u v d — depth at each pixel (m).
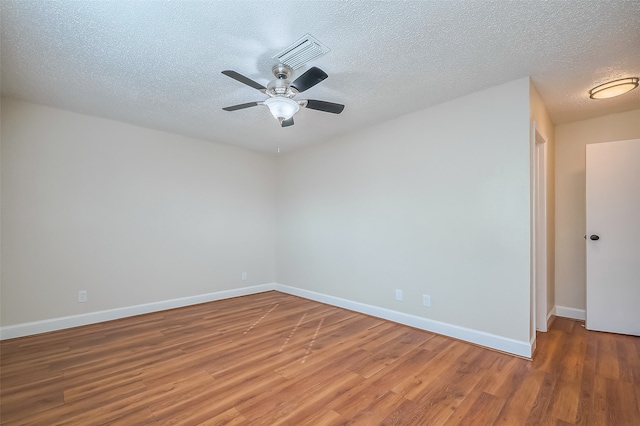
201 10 1.68
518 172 2.50
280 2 1.62
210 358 2.44
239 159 4.65
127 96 2.83
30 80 2.52
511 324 2.52
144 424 1.64
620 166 2.97
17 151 2.92
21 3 1.62
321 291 4.27
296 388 2.00
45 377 2.13
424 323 3.08
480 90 2.71
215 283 4.35
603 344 2.69
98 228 3.38
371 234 3.62
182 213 4.04
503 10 1.68
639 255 2.87
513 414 1.72
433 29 1.85
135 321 3.39
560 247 3.55
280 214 5.00
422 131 3.13
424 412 1.75
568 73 2.38
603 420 1.66
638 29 1.83
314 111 3.18
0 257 2.82
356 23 1.79
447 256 2.92
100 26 1.82
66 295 3.16
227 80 2.52
